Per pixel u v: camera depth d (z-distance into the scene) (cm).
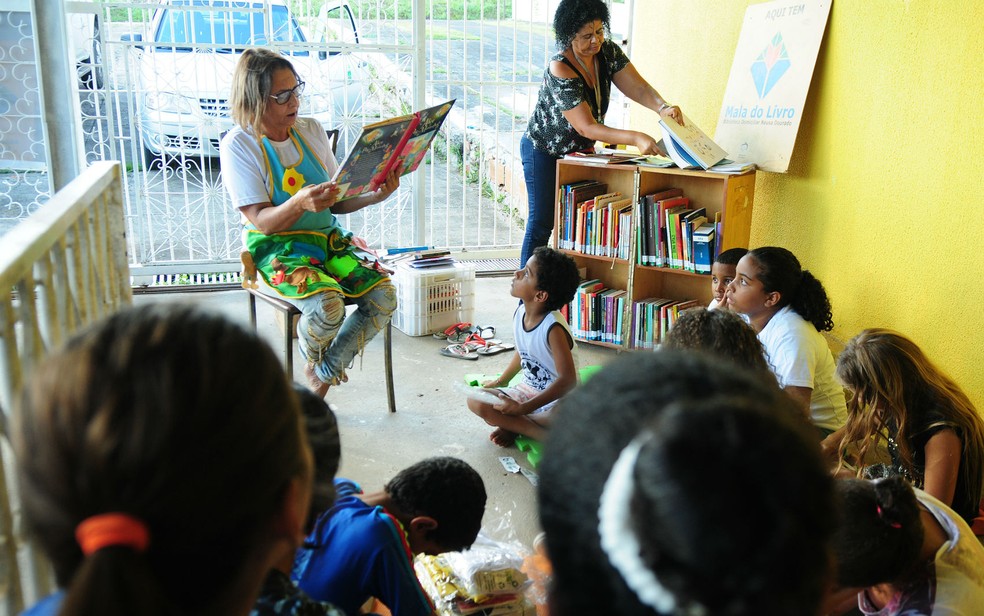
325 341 300
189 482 55
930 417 207
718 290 317
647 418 51
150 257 459
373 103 480
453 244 542
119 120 439
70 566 57
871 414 214
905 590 148
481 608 197
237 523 59
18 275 105
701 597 44
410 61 475
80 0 411
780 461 45
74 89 419
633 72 404
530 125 414
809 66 362
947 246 299
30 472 55
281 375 63
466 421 324
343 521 152
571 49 387
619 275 426
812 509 46
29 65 406
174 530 55
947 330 301
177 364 56
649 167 372
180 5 426
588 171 422
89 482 53
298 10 486
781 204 399
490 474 285
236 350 59
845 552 137
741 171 360
